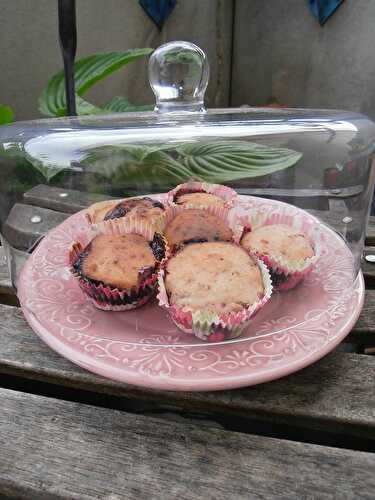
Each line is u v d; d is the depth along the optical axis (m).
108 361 0.20
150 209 0.29
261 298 0.23
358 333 0.24
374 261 0.31
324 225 0.29
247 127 0.26
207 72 0.26
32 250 0.29
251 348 0.21
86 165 0.27
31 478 0.17
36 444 0.18
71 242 0.29
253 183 0.29
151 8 0.79
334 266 0.27
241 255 0.26
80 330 0.23
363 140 0.26
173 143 0.26
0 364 0.23
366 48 0.81
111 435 0.19
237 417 0.23
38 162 0.27
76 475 0.17
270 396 0.20
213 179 0.28
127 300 0.24
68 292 0.26
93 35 0.71
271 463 0.17
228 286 0.23
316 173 0.28
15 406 0.20
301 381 0.21
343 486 0.16
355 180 0.27
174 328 0.23
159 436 0.18
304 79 0.91
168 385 0.19
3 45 0.61
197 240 0.28
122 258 0.25
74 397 0.25
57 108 0.44
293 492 0.16
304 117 0.28
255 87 0.98
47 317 0.23
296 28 0.88
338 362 0.22
